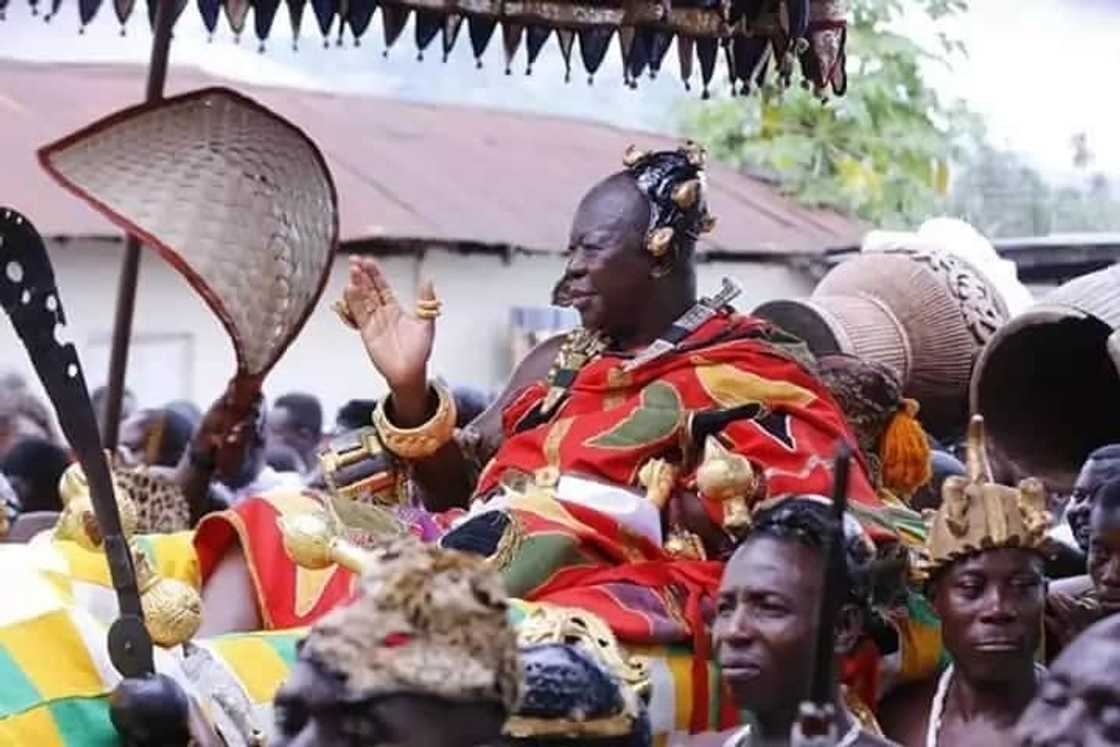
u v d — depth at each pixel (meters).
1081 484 5.31
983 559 4.65
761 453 5.51
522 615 4.66
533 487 5.60
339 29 5.90
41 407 12.12
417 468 6.07
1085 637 3.57
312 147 5.43
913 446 6.03
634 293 5.88
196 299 14.26
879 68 14.44
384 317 5.98
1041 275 10.11
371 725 2.91
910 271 7.24
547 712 3.32
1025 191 14.02
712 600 5.29
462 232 14.58
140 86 14.79
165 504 5.86
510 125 16.62
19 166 13.55
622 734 3.38
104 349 13.87
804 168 15.05
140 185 5.36
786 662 4.34
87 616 4.16
